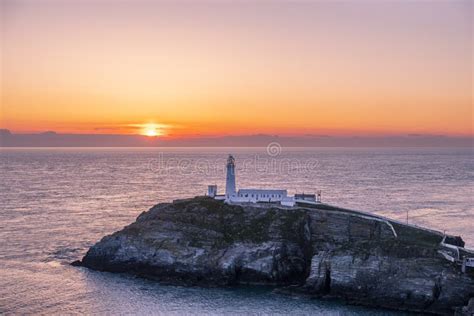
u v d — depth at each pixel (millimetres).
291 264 131250
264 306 113438
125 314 107875
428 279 113625
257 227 138750
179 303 114500
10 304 112688
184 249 133125
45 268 138000
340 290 118938
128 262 135375
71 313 108125
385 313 111438
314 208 150250
